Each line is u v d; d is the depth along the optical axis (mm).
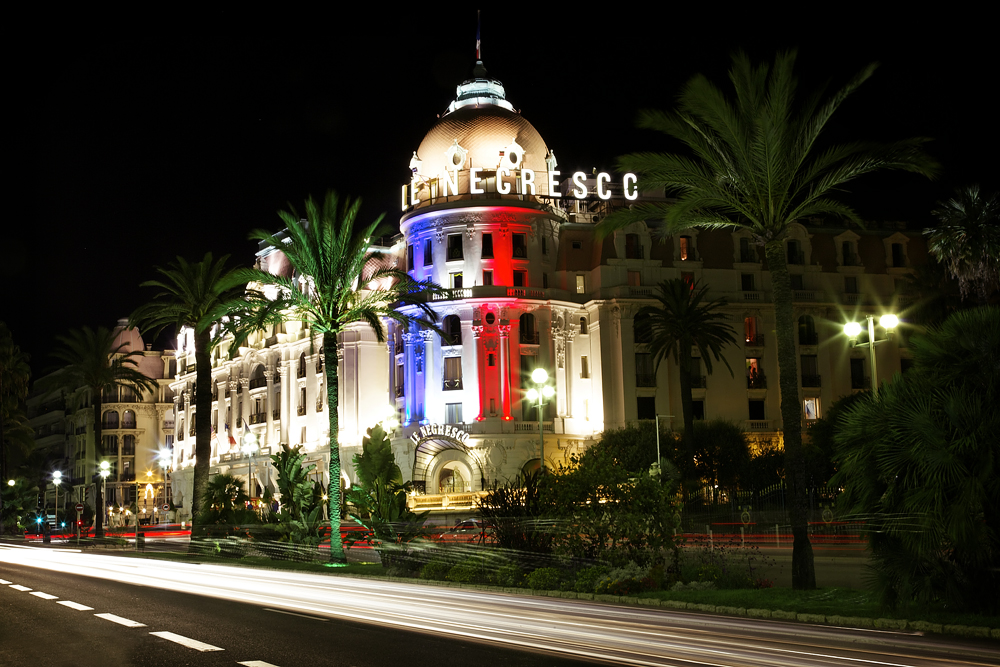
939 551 19641
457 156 87750
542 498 30203
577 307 88312
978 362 19875
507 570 29969
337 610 21703
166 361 153375
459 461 83312
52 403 173875
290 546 48312
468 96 94125
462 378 84125
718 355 74375
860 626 19312
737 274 89688
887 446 19969
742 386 87938
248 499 54781
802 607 21125
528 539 30984
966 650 15656
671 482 29656
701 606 22734
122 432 147625
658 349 73750
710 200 31453
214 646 15961
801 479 27344
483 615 20641
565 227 89938
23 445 100375
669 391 86250
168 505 143500
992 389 19453
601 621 19547
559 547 29016
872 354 40656
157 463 149625
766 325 89562
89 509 125625
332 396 46219
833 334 90000
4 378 92500
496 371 84000
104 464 84875
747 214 31438
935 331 21094
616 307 86500
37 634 18172
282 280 46625
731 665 13750
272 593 26859
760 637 17016
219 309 48875
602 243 88562
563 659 14289
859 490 20812
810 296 89812
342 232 46656
